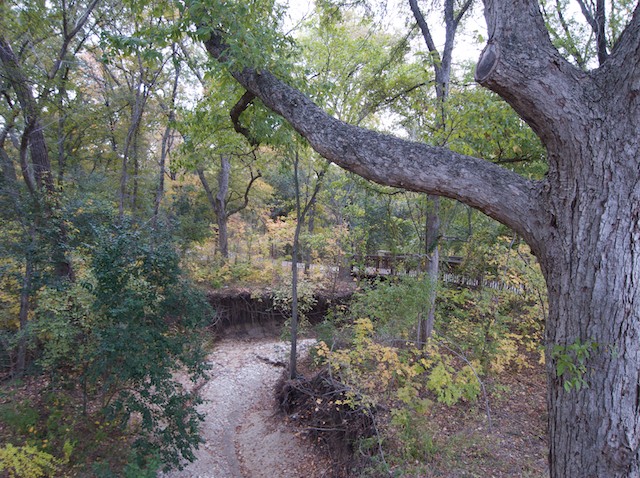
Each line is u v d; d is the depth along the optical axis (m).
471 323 8.13
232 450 7.41
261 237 15.48
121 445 6.09
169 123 7.47
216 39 4.30
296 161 8.59
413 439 5.59
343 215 12.61
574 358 2.43
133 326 5.33
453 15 8.33
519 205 2.66
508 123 6.73
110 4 9.15
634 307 2.31
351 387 6.30
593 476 2.38
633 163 2.31
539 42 2.50
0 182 7.16
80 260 6.67
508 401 6.86
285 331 10.82
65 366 6.41
